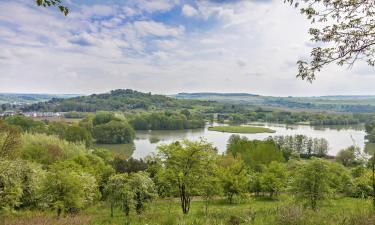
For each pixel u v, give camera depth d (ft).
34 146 235.20
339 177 138.51
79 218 46.01
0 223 38.99
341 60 24.11
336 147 394.32
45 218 42.93
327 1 23.13
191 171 92.22
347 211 33.76
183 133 562.25
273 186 167.43
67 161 164.66
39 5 20.45
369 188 100.73
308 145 364.79
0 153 126.00
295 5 24.13
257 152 260.42
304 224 27.96
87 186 100.89
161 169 96.37
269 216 32.89
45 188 82.43
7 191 73.20
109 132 442.50
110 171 173.99
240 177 154.61
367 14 22.70
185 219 34.99
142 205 98.78
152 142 451.94
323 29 24.06
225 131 589.32
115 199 94.79
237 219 32.81
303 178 90.84
